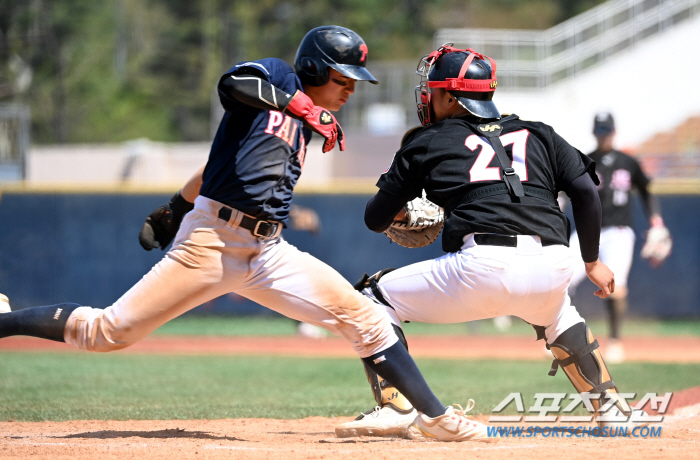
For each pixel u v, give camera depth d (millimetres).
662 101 64625
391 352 13695
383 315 13672
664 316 49531
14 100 134750
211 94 146000
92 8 142375
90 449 13438
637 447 13250
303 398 22875
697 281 49656
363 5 147875
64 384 26531
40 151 74938
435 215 15734
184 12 152125
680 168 59312
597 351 15070
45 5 135875
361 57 13867
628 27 68562
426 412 13852
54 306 13297
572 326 15000
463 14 153000
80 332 13016
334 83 13938
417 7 150250
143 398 22953
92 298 53219
